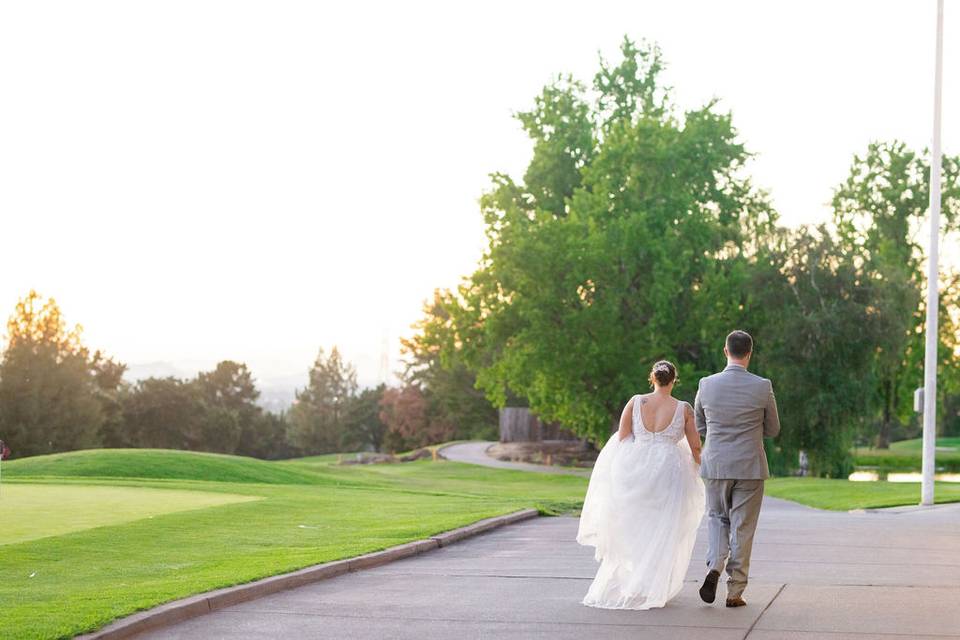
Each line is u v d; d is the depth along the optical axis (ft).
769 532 55.26
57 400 281.95
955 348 244.01
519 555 47.14
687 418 31.99
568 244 172.14
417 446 342.23
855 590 34.53
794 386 163.53
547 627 28.45
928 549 47.01
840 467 168.14
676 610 30.86
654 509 31.37
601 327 168.66
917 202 250.57
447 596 34.32
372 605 32.60
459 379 318.86
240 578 35.96
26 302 282.15
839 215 256.93
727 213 190.60
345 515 64.23
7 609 30.22
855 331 162.91
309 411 399.44
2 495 75.97
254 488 91.50
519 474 170.19
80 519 58.39
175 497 75.25
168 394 337.31
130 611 29.48
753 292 170.60
